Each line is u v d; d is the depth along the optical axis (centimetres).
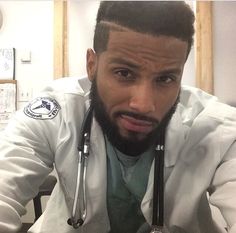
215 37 233
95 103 77
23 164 76
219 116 88
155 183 82
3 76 265
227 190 74
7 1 265
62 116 87
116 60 65
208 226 95
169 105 69
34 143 82
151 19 63
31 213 218
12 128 84
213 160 81
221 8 232
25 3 264
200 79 230
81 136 84
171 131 87
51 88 94
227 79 232
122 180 85
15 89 262
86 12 252
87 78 90
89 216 83
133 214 88
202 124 87
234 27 231
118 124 71
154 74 64
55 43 252
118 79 66
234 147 82
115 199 86
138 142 74
